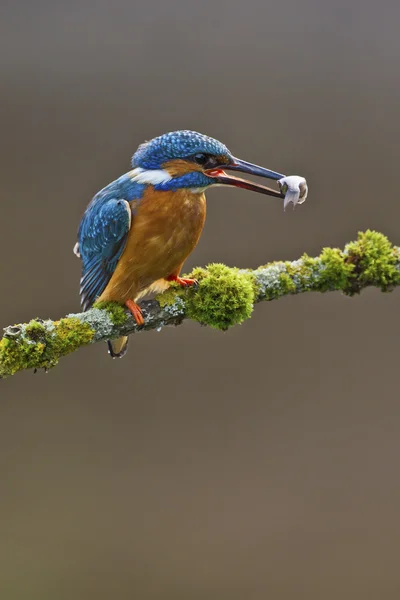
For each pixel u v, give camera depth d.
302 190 8.62
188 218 9.04
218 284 8.53
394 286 9.03
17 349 7.69
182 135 9.01
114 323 8.41
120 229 8.96
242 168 9.09
